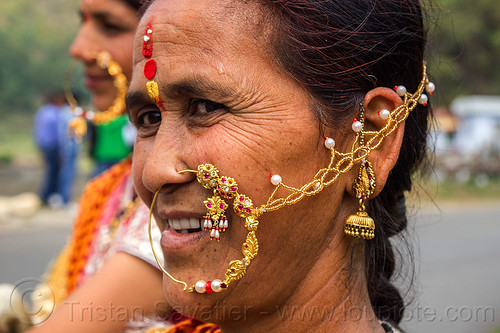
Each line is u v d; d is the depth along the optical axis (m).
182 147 1.10
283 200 1.09
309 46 1.09
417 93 1.24
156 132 1.19
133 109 1.20
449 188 15.65
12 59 26.56
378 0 1.16
